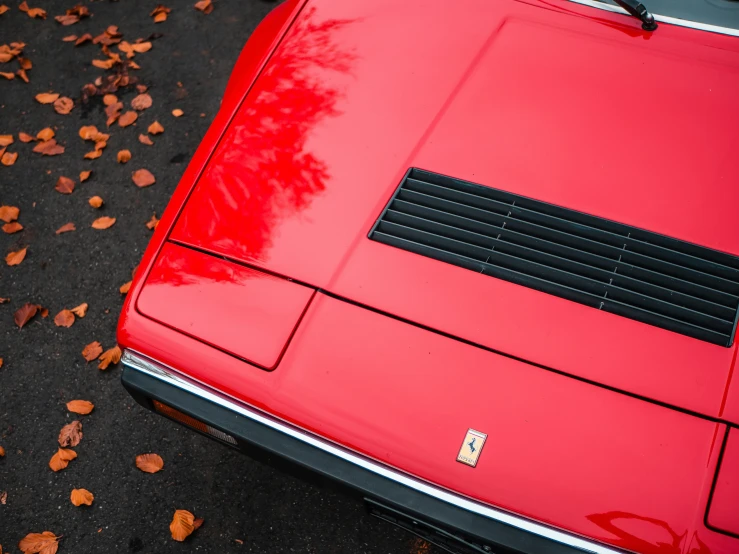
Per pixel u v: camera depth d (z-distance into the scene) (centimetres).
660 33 221
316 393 174
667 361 169
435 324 175
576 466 161
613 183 192
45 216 326
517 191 193
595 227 187
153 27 395
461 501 164
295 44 231
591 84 209
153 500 250
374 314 178
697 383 166
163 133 352
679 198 189
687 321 175
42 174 340
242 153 208
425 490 167
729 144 197
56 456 258
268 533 242
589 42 218
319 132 208
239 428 181
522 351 171
